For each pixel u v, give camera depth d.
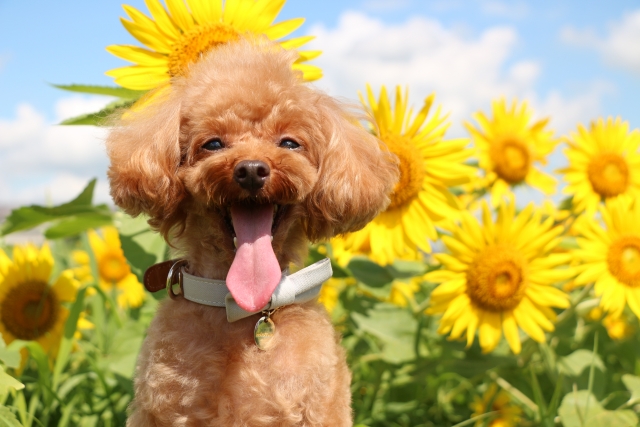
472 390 0.95
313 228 0.69
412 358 0.88
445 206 0.85
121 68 0.77
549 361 0.87
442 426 0.90
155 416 0.61
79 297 0.80
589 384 0.79
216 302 0.63
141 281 0.77
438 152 0.85
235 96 0.65
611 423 0.75
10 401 0.81
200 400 0.61
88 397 0.84
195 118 0.66
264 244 0.63
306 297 0.65
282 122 0.66
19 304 0.86
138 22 0.77
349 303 0.93
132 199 0.66
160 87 0.73
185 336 0.62
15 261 0.88
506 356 0.89
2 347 0.71
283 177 0.63
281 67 0.68
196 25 0.78
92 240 1.08
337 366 0.65
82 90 0.78
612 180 0.96
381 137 0.85
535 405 0.86
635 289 0.84
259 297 0.61
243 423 0.61
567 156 0.98
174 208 0.66
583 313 0.90
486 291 0.83
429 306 0.87
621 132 0.98
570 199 1.03
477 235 0.84
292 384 0.62
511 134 1.02
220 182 0.62
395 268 0.92
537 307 0.84
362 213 0.69
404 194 0.85
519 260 0.83
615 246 0.85
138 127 0.68
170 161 0.65
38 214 0.87
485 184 1.01
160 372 0.61
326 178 0.67
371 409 0.90
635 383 0.80
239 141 0.65
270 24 0.79
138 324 0.83
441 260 0.85
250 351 0.62
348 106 0.75
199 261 0.66
